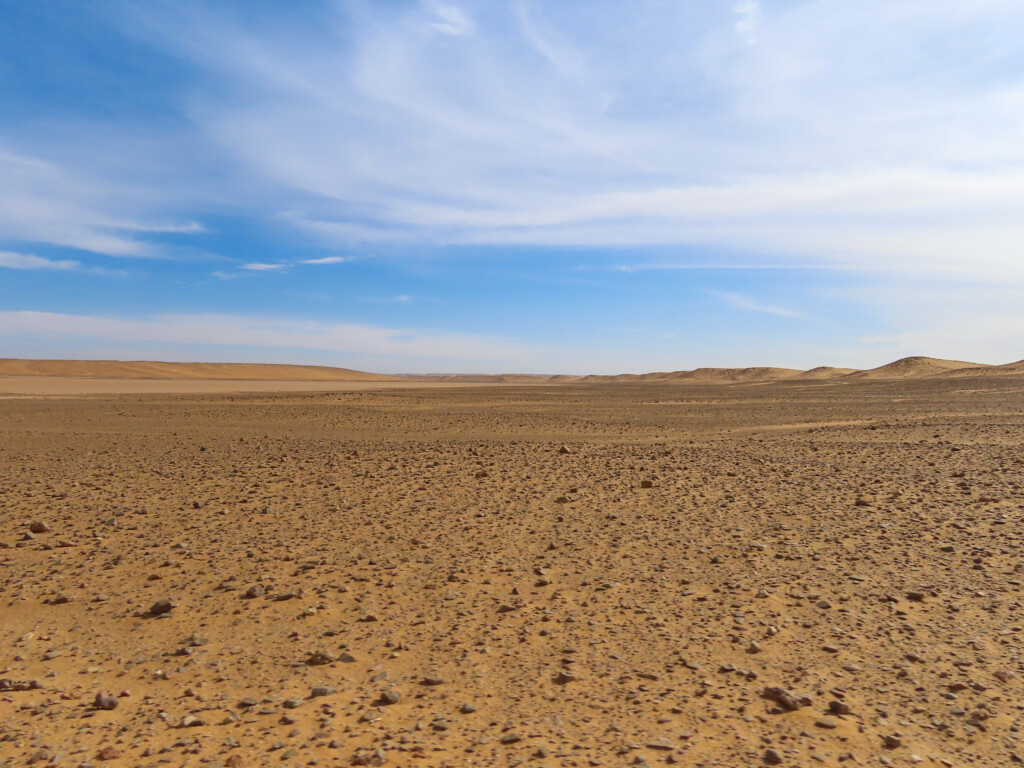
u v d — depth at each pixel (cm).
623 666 550
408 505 1214
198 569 828
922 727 448
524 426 3272
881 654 567
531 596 727
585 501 1250
